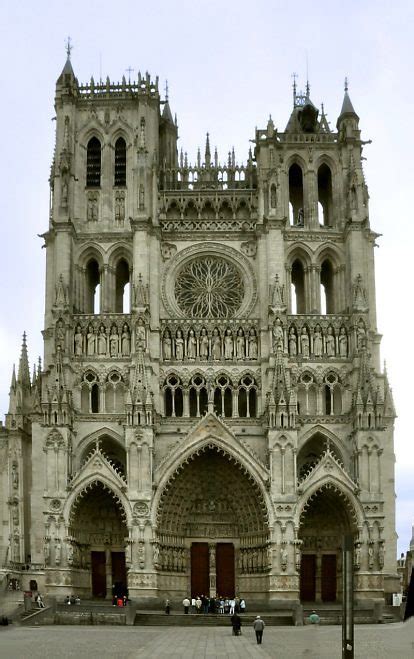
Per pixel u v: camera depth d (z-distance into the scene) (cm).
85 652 5906
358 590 10450
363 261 11538
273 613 10069
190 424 11206
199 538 11225
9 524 10975
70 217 11681
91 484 10644
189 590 11106
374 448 10750
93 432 11100
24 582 10581
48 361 11250
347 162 12006
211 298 11762
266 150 11981
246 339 11444
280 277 11444
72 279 11638
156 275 11581
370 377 10938
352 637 4156
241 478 11144
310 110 12788
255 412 11394
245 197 12038
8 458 11175
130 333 11369
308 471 11081
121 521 11262
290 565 10444
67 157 11838
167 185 12388
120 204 12044
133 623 9362
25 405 11500
